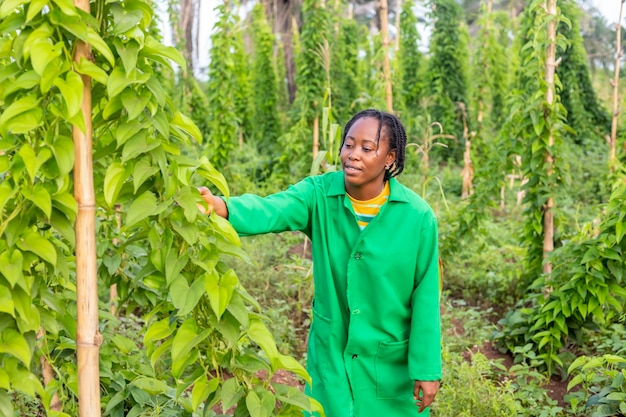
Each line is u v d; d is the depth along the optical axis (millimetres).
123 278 2330
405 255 2125
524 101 4203
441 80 10188
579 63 10414
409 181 7406
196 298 1509
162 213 1509
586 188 7895
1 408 1450
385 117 2062
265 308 4379
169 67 1586
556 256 3760
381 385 2217
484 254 5469
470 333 4117
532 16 4281
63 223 1440
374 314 2162
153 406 2039
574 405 3014
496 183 4688
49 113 1443
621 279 3441
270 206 2021
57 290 2023
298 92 7543
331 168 3982
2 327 1432
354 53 10281
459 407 2969
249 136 10430
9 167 1405
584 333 3902
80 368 1528
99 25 1479
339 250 2152
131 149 1450
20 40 1391
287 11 15461
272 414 1650
